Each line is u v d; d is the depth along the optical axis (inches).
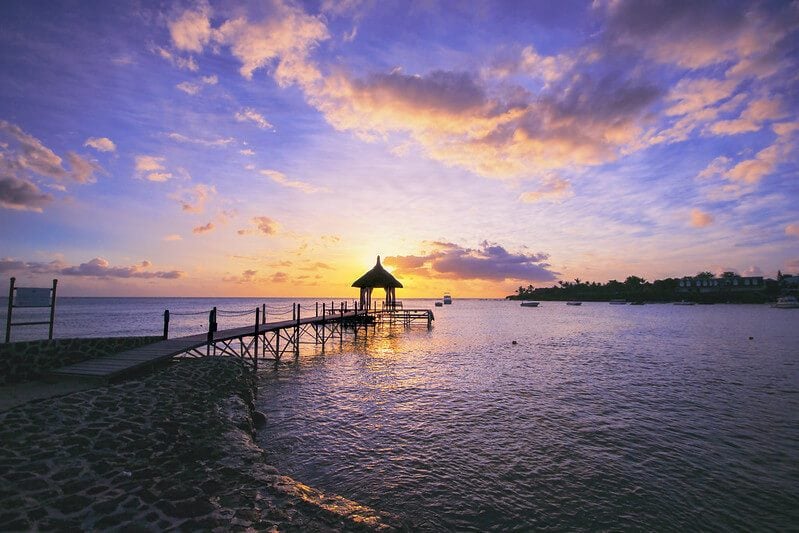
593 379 777.6
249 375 625.6
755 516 297.1
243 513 231.5
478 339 1535.4
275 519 229.9
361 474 361.4
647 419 524.7
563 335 1727.4
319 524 229.8
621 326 2287.2
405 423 502.0
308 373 818.8
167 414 376.5
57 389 428.8
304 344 1330.0
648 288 7450.8
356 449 418.9
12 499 218.2
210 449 323.3
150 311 3629.4
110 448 294.5
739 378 794.8
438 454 406.9
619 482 348.5
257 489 264.7
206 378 520.1
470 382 740.7
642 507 308.8
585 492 331.6
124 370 482.0
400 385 711.7
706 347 1300.4
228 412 427.5
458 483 345.7
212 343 695.1
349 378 770.2
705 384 738.8
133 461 283.6
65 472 253.3
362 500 315.9
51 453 271.9
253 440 396.2
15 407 334.6
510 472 367.2
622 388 701.9
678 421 516.7
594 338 1600.6
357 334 1637.6
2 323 2210.9
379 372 832.3
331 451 413.1
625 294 7642.7
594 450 419.2
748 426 498.6
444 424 498.9
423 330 1927.9
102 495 235.6
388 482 346.3
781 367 922.7
